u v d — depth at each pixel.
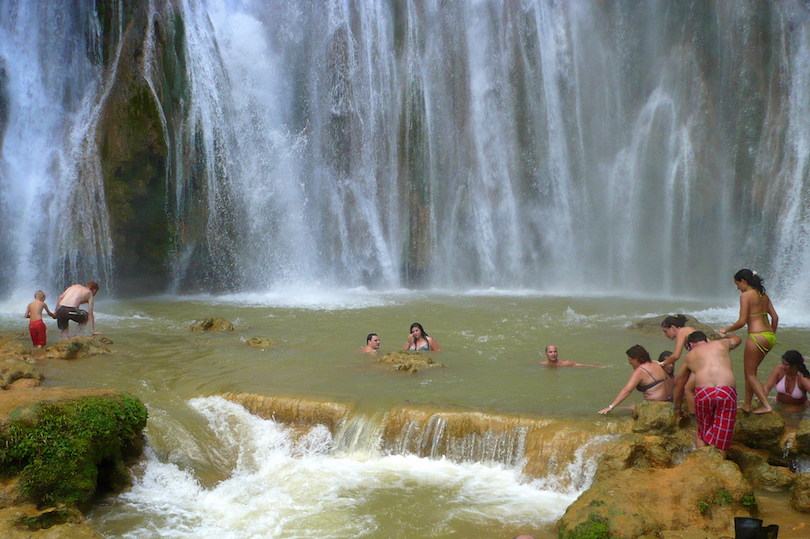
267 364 11.22
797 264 23.27
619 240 27.73
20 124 21.70
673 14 26.83
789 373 8.48
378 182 28.48
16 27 22.11
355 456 8.44
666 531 5.79
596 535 5.77
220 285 24.66
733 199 25.33
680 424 7.70
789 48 24.33
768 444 7.38
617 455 7.02
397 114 28.72
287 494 7.37
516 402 8.83
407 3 28.83
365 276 27.61
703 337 7.47
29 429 6.62
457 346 13.22
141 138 21.95
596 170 28.28
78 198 21.39
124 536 6.37
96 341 12.00
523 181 28.73
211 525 6.66
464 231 28.62
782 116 24.36
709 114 25.94
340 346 12.96
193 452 8.25
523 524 6.52
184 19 23.94
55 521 6.25
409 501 7.11
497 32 28.98
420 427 8.34
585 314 18.41
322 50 27.89
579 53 28.56
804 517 6.26
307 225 26.89
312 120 27.52
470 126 28.86
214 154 24.56
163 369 10.77
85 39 22.30
